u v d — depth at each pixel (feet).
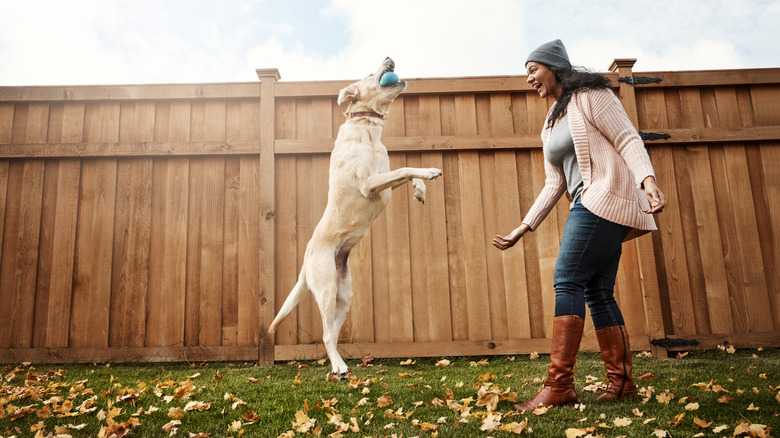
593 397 6.20
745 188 11.16
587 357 10.14
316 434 5.12
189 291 10.97
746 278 10.83
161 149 11.35
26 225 11.13
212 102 11.76
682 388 6.59
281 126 11.65
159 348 10.71
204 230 11.23
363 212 9.02
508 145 11.49
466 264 11.11
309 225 11.28
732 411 5.32
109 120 11.55
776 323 10.65
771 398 5.74
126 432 5.19
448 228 11.26
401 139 11.51
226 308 10.94
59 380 8.79
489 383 7.39
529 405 5.68
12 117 11.45
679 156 11.32
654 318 10.64
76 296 10.88
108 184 11.34
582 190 5.87
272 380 8.32
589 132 5.82
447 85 11.68
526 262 11.14
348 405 6.40
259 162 11.49
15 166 11.35
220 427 5.51
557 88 6.49
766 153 11.30
